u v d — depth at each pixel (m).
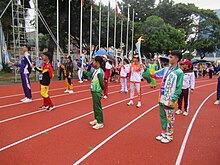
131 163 4.34
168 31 40.09
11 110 7.84
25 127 6.12
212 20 51.19
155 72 6.32
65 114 7.59
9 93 11.07
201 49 51.53
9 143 5.04
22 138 5.35
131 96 9.52
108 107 8.98
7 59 23.06
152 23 38.94
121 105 9.44
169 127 5.45
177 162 4.46
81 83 16.72
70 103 9.38
